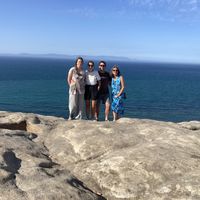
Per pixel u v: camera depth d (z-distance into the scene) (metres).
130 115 63.47
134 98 87.06
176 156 8.96
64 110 66.25
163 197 7.50
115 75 16.56
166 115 66.06
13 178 8.10
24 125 14.53
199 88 130.88
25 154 9.73
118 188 8.15
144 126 12.38
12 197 7.26
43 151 10.71
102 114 57.38
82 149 10.30
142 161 8.70
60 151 10.48
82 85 16.17
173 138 10.76
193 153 9.42
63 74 184.50
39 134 12.80
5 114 15.93
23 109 65.06
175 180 7.94
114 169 8.66
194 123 14.91
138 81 150.38
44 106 69.62
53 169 9.03
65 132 12.02
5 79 131.75
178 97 95.44
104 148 10.24
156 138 10.94
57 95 88.44
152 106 75.62
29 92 92.25
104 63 16.42
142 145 10.05
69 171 9.30
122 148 10.21
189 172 8.23
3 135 11.50
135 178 8.27
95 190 8.46
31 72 189.38
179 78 193.88
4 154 9.16
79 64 16.03
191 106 79.69
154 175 8.25
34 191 7.59
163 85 134.88
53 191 7.69
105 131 11.62
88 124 12.61
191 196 7.29
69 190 7.90
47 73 187.12
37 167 8.86
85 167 9.26
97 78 16.31
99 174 8.75
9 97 79.75
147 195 7.75
